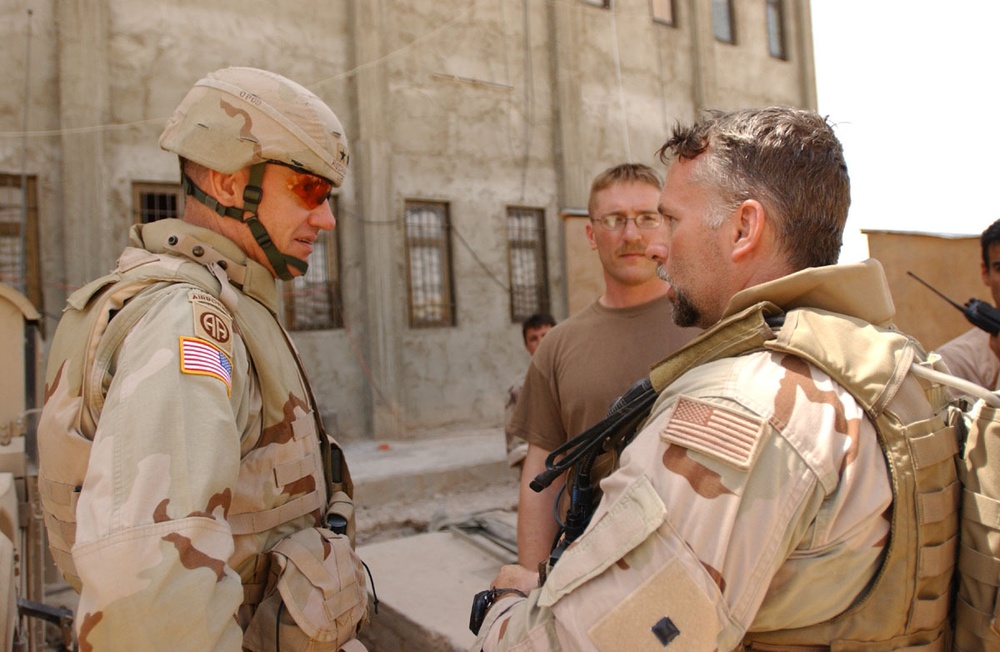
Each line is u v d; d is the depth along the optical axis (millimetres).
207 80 1362
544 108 9539
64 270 6609
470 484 6234
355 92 8148
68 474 1146
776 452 888
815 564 888
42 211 6590
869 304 1031
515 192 9234
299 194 1365
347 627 1289
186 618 919
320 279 8008
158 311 1108
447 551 3383
